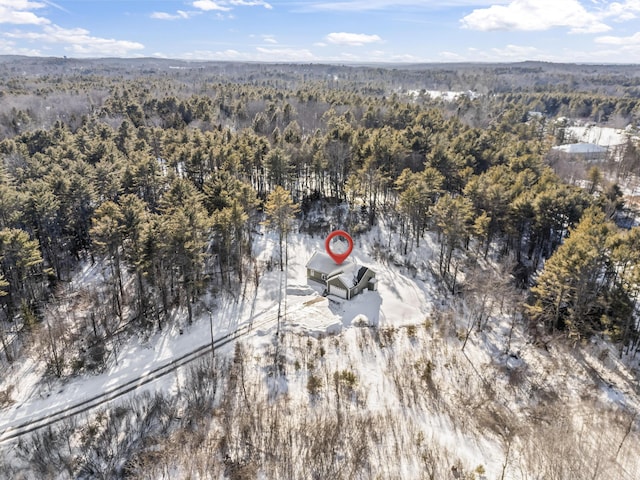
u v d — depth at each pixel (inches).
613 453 1097.4
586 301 1592.0
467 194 2329.0
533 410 1266.0
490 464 1057.5
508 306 1838.1
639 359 1515.7
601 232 1658.5
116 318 1717.5
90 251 2236.7
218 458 1079.6
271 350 1513.3
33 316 1609.3
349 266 1977.1
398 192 2598.4
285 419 1202.0
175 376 1397.6
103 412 1242.6
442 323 1715.1
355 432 1154.0
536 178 2568.9
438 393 1325.0
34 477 1046.4
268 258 2204.7
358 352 1520.7
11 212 1878.7
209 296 1861.5
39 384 1364.4
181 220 1611.7
